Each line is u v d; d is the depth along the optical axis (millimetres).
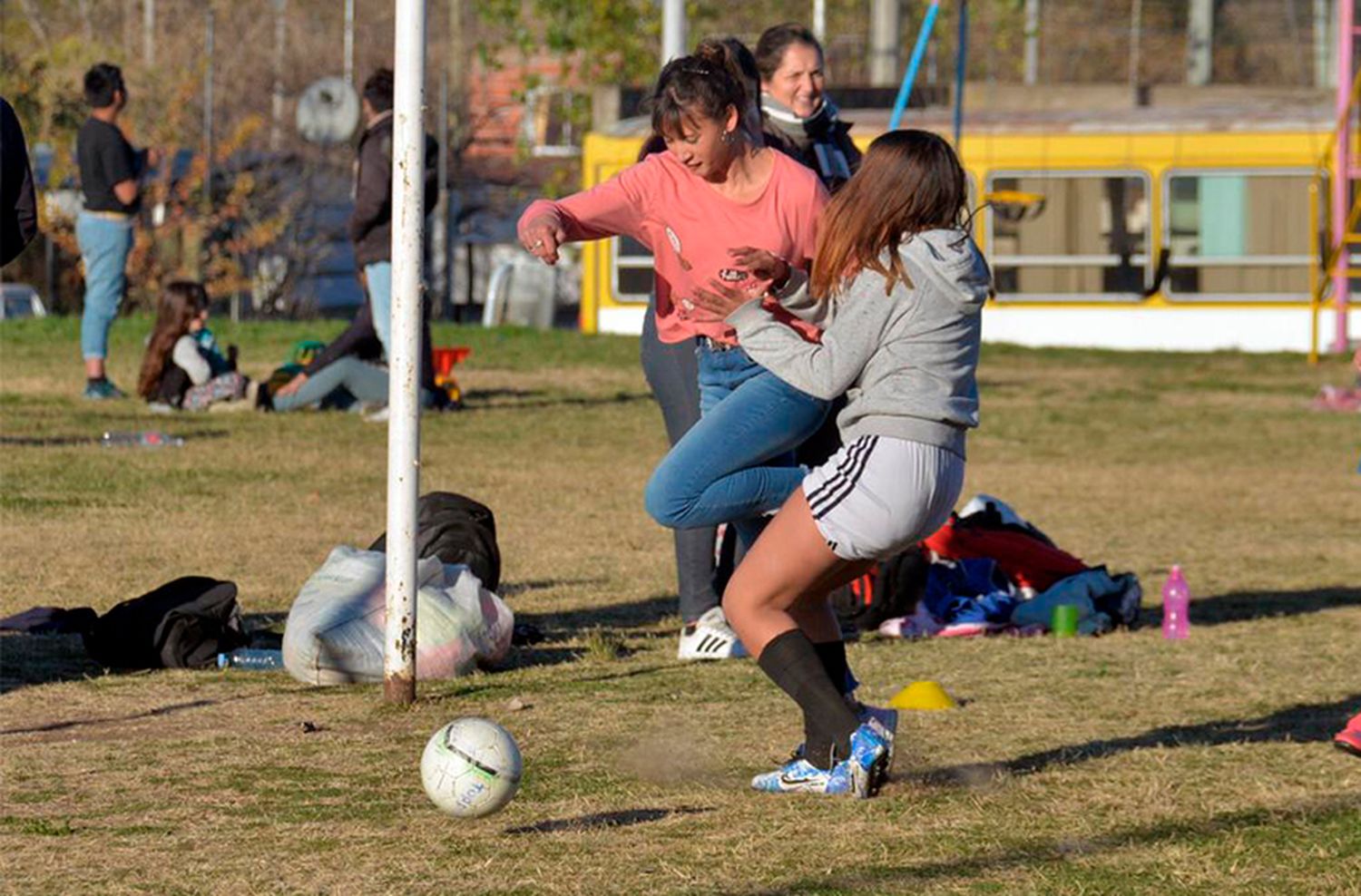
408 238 26250
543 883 18828
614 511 48562
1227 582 41656
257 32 166625
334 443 58875
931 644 33719
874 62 128375
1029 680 30250
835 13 173625
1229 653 33031
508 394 76312
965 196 21625
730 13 173500
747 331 21625
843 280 21438
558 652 31844
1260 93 135250
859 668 31219
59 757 24062
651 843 20328
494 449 60094
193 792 22391
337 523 44625
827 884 18906
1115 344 118562
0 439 56906
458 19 176875
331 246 167125
